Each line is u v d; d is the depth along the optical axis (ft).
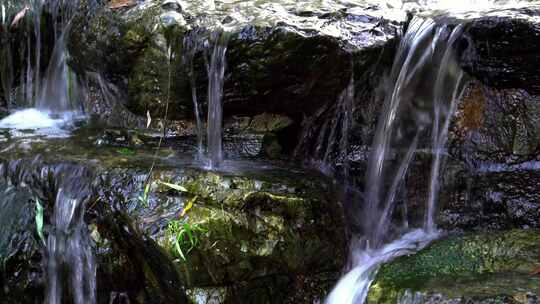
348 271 12.44
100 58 14.84
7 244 13.28
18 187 13.80
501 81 13.30
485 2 15.16
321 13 13.85
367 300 10.94
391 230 14.03
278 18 13.32
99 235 12.30
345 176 14.57
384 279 11.18
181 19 13.62
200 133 14.25
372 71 13.80
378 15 14.01
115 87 15.33
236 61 13.12
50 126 16.66
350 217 13.78
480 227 13.53
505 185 13.50
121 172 12.71
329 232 12.26
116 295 12.45
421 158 14.11
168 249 11.15
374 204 14.28
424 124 14.11
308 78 13.41
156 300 12.15
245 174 12.67
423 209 14.07
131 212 11.96
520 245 11.67
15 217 13.47
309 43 12.85
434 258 11.75
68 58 16.49
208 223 11.41
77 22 15.39
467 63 13.38
